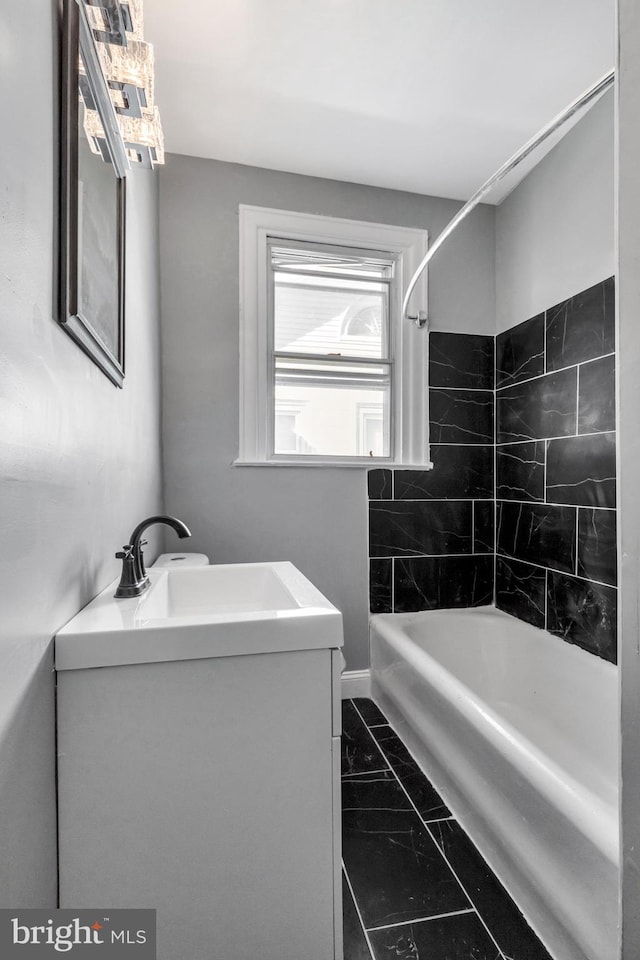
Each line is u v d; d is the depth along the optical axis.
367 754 1.67
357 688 2.13
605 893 0.82
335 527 2.14
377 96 1.68
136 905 0.75
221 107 1.73
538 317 2.02
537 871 0.99
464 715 1.29
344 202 2.16
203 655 0.77
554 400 1.93
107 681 0.73
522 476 2.12
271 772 0.80
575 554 1.81
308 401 2.21
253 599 1.30
